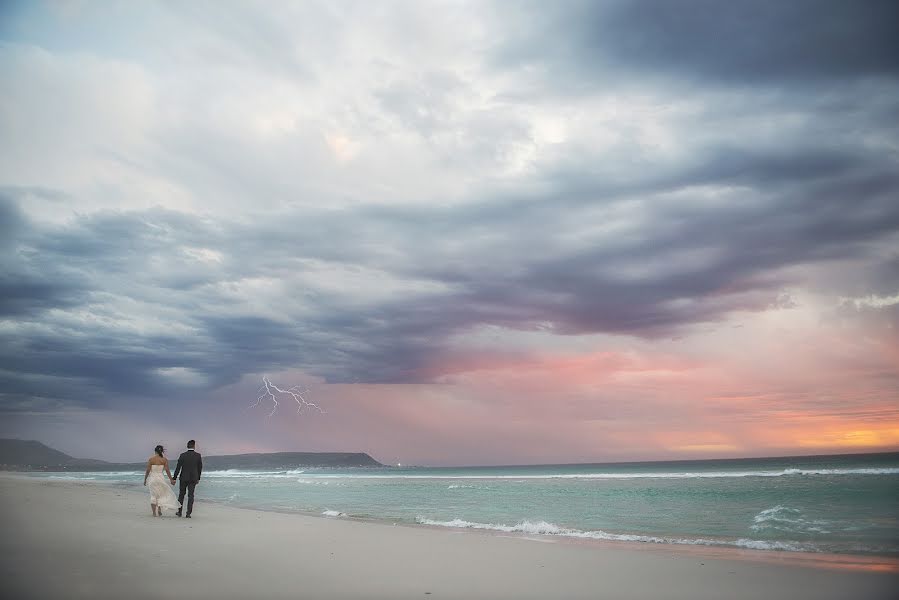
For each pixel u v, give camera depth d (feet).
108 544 36.09
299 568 30.25
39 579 24.95
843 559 36.86
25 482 162.91
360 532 48.16
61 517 52.70
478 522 64.59
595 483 154.71
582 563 33.99
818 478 139.85
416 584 27.27
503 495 113.09
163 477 57.21
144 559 31.01
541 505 87.51
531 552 37.91
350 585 26.55
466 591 26.09
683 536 50.55
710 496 94.73
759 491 100.37
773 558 37.19
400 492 130.93
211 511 67.92
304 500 104.12
